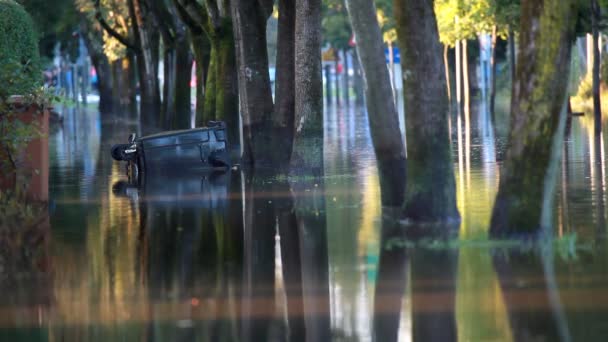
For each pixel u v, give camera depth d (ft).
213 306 82.53
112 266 99.50
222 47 233.76
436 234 109.09
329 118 430.20
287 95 195.62
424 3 112.57
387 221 120.78
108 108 540.52
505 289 82.99
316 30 174.50
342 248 104.94
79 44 604.90
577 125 276.62
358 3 125.39
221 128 200.75
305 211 133.28
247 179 178.09
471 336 70.13
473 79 577.43
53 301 85.71
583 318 73.26
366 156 222.28
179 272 96.07
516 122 102.37
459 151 219.82
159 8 336.08
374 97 127.34
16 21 214.28
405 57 113.91
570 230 108.58
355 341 70.79
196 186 169.58
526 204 102.58
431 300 80.84
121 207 143.84
